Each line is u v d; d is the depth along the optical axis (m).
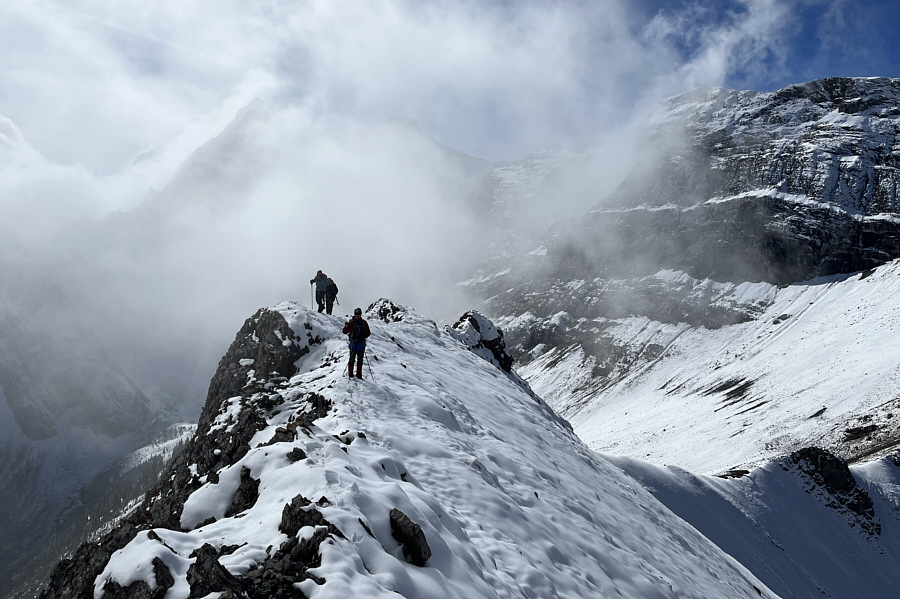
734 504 67.44
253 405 19.55
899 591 66.69
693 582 20.88
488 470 17.20
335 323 30.80
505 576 11.56
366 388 20.08
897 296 185.12
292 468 11.65
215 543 9.94
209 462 17.78
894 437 97.50
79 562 11.18
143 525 11.33
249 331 31.41
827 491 75.69
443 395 23.44
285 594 8.16
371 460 13.16
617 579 15.62
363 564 8.97
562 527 16.38
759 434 122.38
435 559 10.27
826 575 64.25
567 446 31.11
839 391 129.88
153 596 8.46
